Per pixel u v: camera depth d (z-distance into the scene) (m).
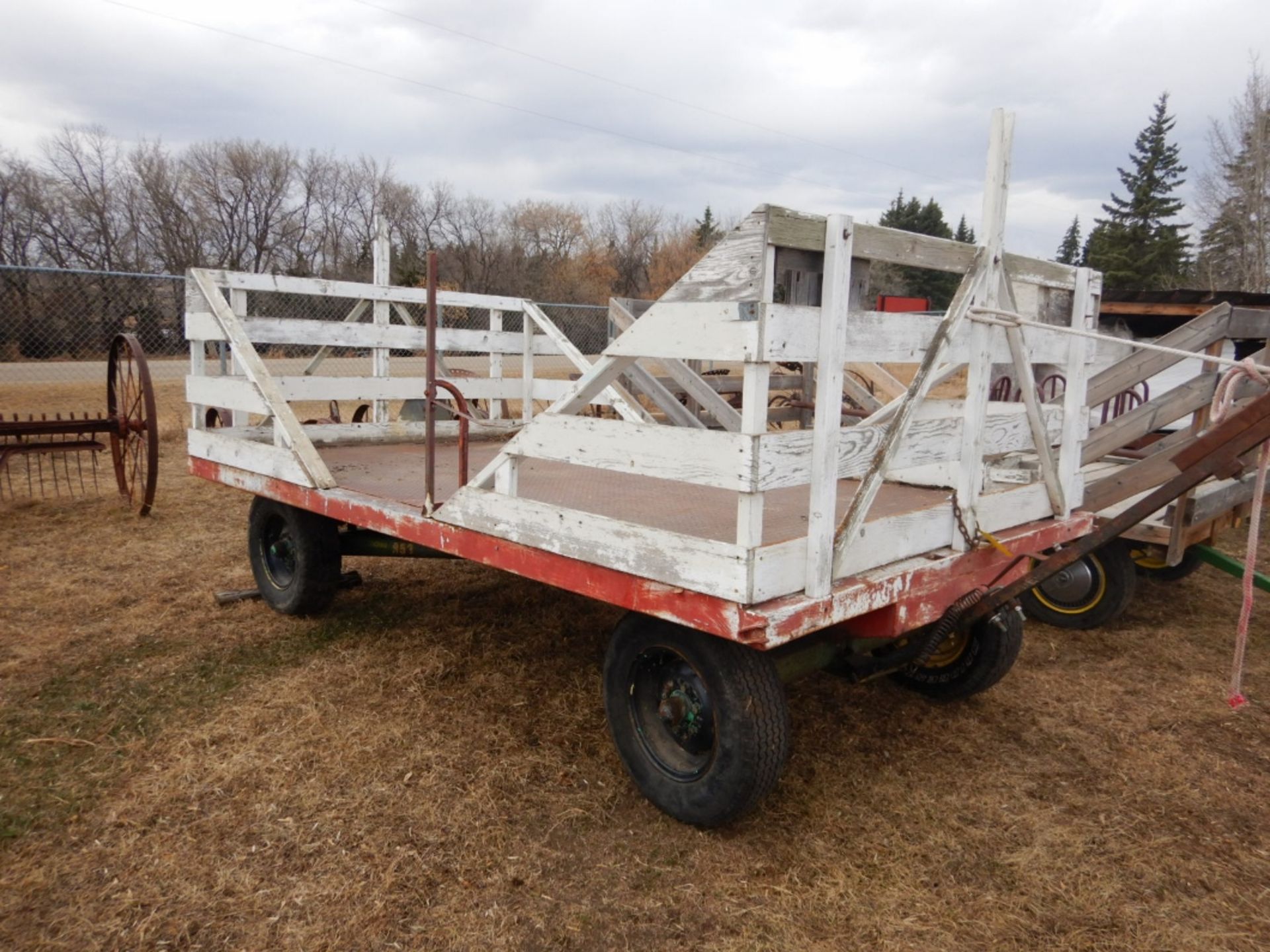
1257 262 27.48
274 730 3.50
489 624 4.76
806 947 2.36
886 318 2.59
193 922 2.41
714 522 3.12
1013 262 3.10
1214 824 3.00
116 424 7.43
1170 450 4.52
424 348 5.59
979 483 3.12
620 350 2.62
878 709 3.83
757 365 2.24
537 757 3.32
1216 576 6.20
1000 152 2.92
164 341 17.64
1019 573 3.35
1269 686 4.18
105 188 37.25
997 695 4.03
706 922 2.45
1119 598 4.82
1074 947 2.38
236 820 2.88
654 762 2.92
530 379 6.09
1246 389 4.59
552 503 3.47
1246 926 2.48
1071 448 3.60
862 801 3.09
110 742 3.41
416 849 2.74
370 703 3.77
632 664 2.94
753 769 2.62
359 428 5.43
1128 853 2.81
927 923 2.46
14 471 9.47
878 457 2.64
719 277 2.30
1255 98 27.72
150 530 6.92
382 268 6.19
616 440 2.61
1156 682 4.23
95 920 2.41
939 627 3.10
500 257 41.66
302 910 2.46
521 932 2.39
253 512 4.85
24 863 2.66
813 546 2.45
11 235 35.28
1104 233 44.75
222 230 40.66
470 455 5.20
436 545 3.36
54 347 16.98
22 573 5.71
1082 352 3.56
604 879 2.63
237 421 5.38
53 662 4.22
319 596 4.59
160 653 4.34
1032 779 3.27
